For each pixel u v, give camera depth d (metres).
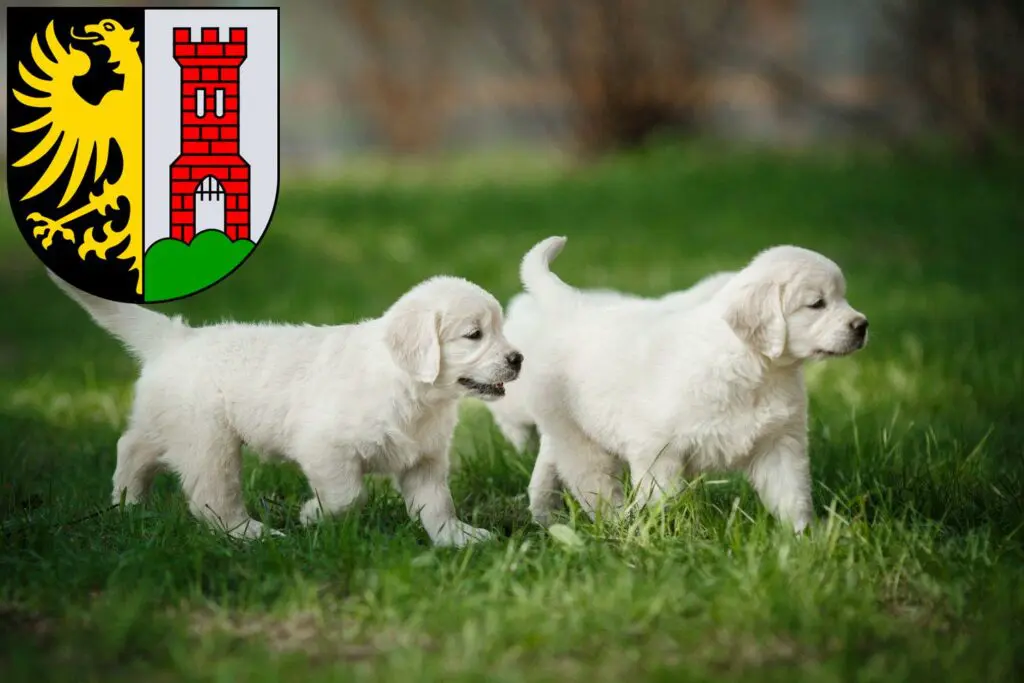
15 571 7.47
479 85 39.88
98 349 16.61
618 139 34.34
